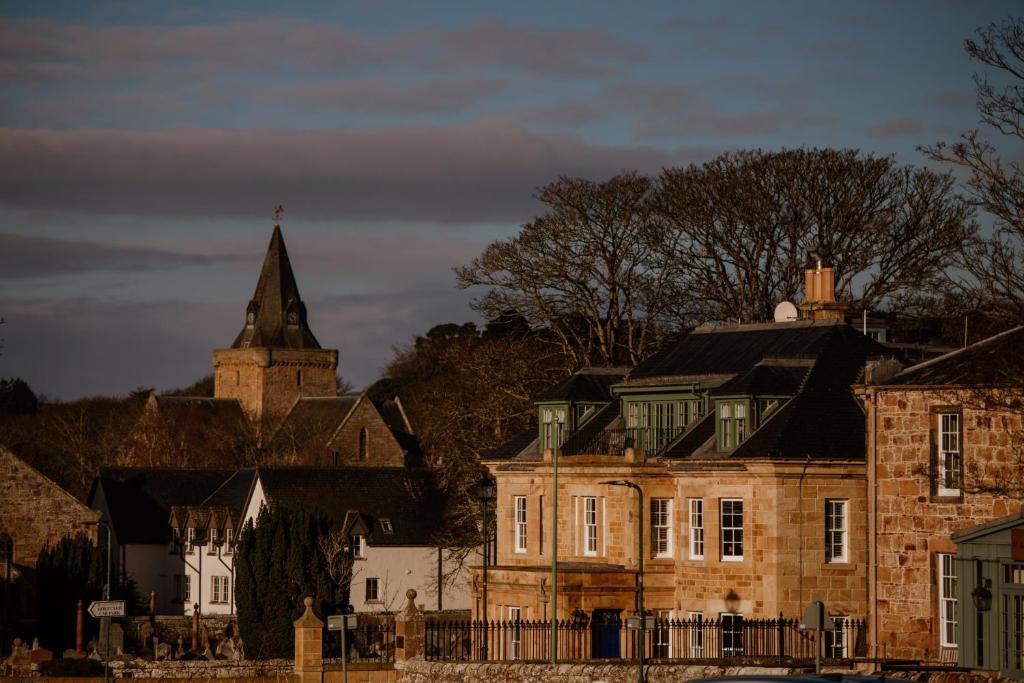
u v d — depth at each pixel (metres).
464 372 108.19
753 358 76.06
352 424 180.25
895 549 63.31
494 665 64.56
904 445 63.28
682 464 72.38
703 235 106.06
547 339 115.25
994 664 55.38
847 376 72.38
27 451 174.62
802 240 104.25
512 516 83.88
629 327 104.81
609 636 73.62
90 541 111.56
